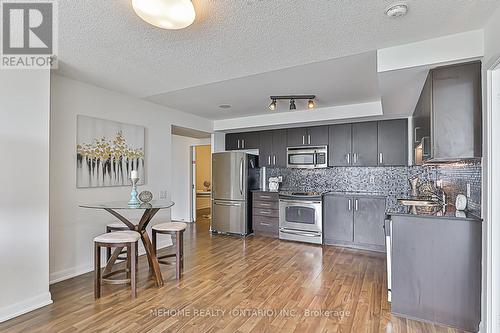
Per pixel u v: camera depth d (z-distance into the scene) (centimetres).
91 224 341
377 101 417
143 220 306
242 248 445
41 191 247
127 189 383
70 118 318
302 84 336
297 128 530
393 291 238
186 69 289
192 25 201
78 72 298
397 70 234
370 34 213
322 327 217
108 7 179
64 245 312
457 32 210
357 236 448
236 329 213
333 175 522
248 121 534
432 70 231
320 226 470
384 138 457
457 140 221
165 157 449
